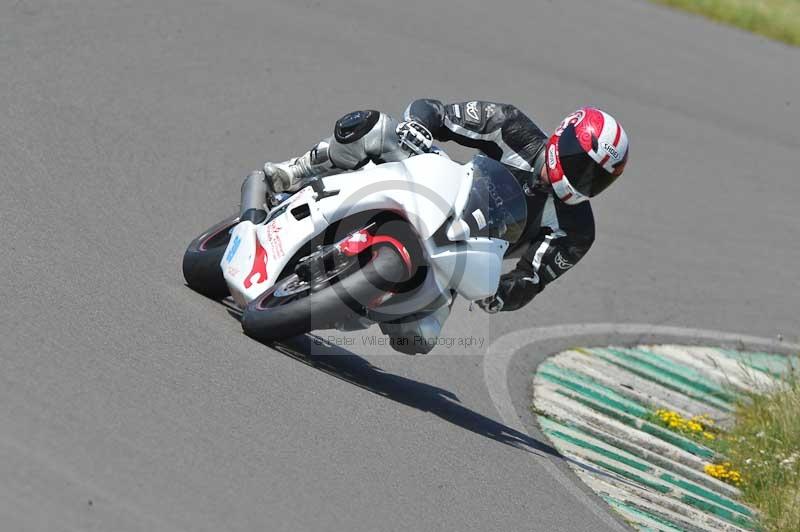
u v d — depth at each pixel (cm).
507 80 4838
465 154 4053
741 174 4794
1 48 3350
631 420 2647
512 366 2716
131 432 1472
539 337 3017
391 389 2114
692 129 5128
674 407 2864
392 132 1966
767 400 2945
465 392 2364
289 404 1755
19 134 2770
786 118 5688
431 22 5366
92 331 1756
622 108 5059
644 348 3212
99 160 2822
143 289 2045
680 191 4447
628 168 4512
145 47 3816
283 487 1477
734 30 7469
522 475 1933
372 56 4556
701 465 2514
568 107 4753
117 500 1307
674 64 6075
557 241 2089
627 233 3966
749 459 2547
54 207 2370
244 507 1388
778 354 3447
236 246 2055
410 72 4516
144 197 2697
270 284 1969
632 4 7362
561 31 6009
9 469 1297
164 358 1745
